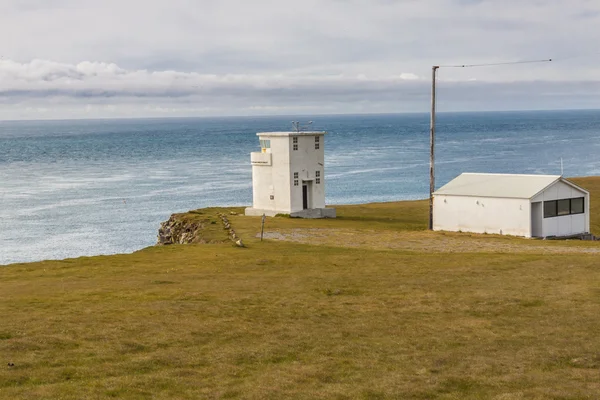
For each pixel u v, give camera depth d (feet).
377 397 65.98
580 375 72.28
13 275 133.08
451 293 112.37
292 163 259.60
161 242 260.21
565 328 90.58
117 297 108.78
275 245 174.91
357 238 190.90
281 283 122.01
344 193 428.56
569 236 205.16
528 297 108.17
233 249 166.30
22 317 93.20
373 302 106.93
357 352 80.84
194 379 70.13
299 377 71.31
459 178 225.15
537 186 202.39
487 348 82.38
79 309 99.04
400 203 325.21
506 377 71.67
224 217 252.42
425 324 93.81
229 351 80.12
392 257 151.94
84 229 300.20
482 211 206.59
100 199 398.01
